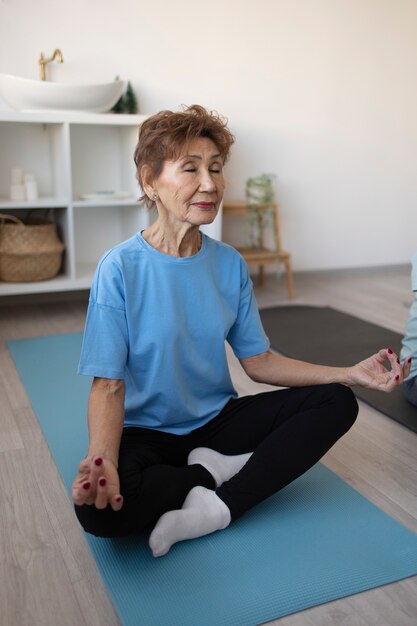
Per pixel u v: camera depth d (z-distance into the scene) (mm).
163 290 1331
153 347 1325
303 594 1181
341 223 4215
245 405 1492
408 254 4469
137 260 1328
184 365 1380
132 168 3295
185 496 1315
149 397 1370
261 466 1334
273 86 3775
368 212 4277
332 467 1692
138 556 1286
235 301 1454
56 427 1904
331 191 4125
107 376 1266
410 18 4051
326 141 4020
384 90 4098
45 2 3141
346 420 1369
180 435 1440
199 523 1302
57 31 3197
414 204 4414
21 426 1921
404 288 3916
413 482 1624
